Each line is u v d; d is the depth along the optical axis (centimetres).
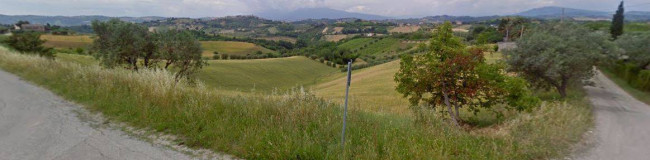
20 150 478
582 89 2084
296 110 618
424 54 923
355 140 509
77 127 588
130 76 921
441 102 941
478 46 919
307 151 455
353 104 853
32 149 482
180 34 2262
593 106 1448
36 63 1353
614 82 2617
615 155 633
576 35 1744
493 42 9038
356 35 18425
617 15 6881
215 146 491
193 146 498
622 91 2150
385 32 19662
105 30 2123
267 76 6738
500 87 857
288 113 607
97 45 2133
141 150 481
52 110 708
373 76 5353
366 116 718
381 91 3291
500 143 582
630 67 2525
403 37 14425
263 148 474
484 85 876
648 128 958
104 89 840
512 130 700
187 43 2233
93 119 639
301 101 691
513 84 863
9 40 3650
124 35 2062
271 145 472
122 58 2106
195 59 2305
